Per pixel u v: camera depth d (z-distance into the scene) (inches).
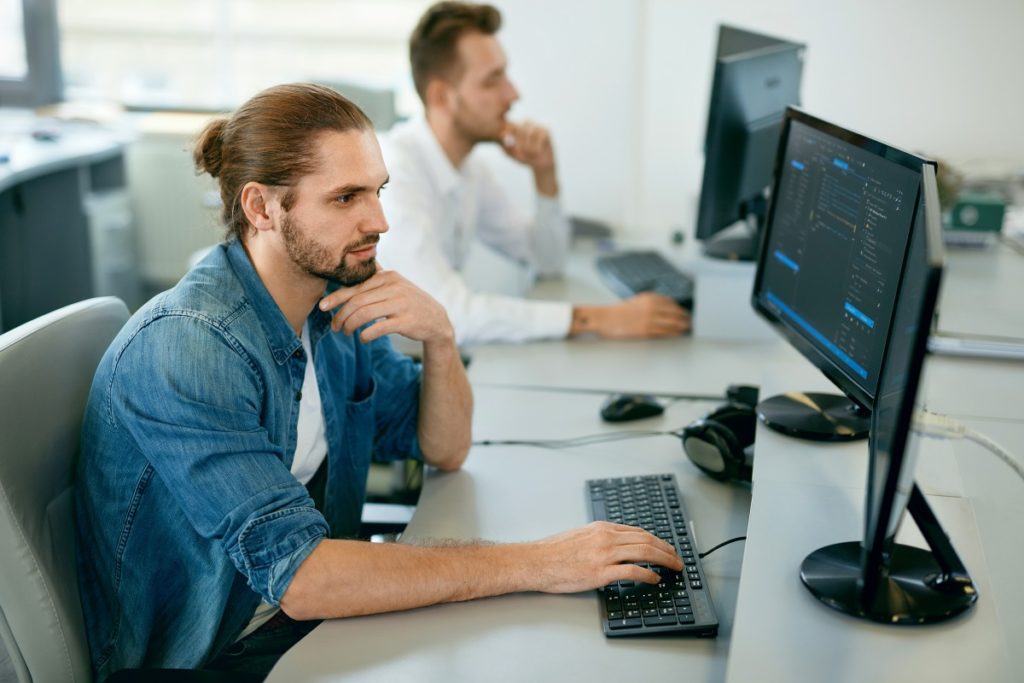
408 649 44.8
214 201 54.3
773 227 67.7
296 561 47.1
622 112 127.8
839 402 61.4
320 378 58.4
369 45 158.6
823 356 58.3
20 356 50.8
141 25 162.6
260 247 52.8
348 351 61.8
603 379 78.0
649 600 47.6
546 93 128.4
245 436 49.5
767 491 51.4
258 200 51.2
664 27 124.6
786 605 42.3
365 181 51.1
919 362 35.4
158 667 54.9
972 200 97.5
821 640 40.2
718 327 87.7
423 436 62.4
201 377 49.1
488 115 93.0
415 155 93.5
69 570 53.2
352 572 47.0
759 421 60.0
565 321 86.7
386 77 159.5
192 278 52.5
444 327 59.8
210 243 165.5
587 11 124.6
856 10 120.1
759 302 69.3
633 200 131.7
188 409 48.6
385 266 86.6
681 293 93.9
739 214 88.6
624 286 97.7
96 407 52.4
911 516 45.7
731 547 53.6
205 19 161.3
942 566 43.2
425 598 47.5
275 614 57.9
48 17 160.7
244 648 55.8
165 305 50.8
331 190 50.4
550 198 104.5
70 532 54.1
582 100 128.0
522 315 86.3
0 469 48.8
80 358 55.8
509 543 50.6
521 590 49.1
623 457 64.7
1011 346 72.3
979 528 48.3
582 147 130.0
